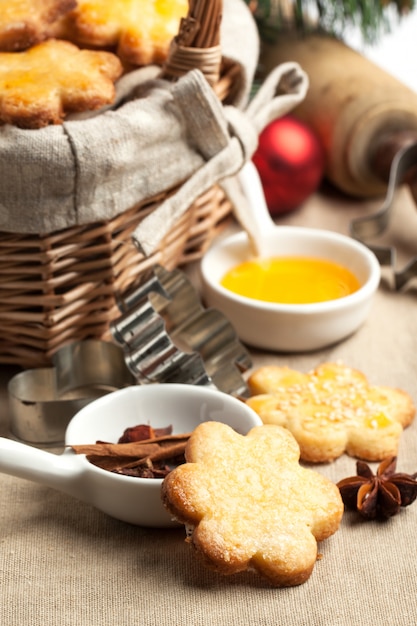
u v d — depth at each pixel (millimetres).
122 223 654
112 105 653
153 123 630
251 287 716
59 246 640
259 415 637
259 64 894
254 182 746
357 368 694
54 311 651
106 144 615
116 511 585
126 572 573
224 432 583
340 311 689
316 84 854
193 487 560
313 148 807
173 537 590
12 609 558
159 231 631
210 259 721
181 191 639
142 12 662
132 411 628
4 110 611
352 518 598
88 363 670
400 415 646
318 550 582
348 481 600
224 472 569
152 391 628
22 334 664
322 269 733
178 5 677
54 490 614
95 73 632
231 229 816
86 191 624
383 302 751
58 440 634
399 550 583
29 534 591
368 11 872
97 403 618
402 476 600
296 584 562
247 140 660
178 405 630
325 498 571
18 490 614
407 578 570
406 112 832
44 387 659
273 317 687
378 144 832
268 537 555
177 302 688
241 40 703
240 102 709
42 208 622
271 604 559
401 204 855
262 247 731
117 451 592
